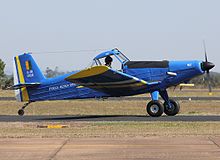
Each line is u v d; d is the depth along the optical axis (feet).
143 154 112.68
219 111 286.46
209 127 172.96
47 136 146.00
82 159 107.65
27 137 143.54
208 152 114.32
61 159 107.65
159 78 245.04
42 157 109.81
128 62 246.88
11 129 172.35
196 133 151.94
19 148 121.70
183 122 195.11
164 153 113.60
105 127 177.37
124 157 109.60
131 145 125.59
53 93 262.26
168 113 245.45
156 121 202.80
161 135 146.72
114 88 248.52
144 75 245.24
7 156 111.04
